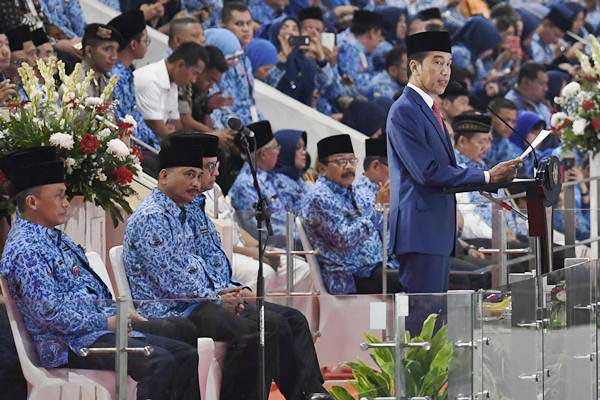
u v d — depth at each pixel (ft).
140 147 89.86
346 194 81.87
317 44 121.08
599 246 91.15
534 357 59.93
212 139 68.54
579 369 65.67
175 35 105.60
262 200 62.13
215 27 115.85
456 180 64.64
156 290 63.10
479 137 100.07
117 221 68.95
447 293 54.90
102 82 85.25
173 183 65.05
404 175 66.13
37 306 51.90
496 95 131.64
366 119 120.57
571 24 135.85
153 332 51.85
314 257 79.87
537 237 65.00
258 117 116.98
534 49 134.62
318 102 121.70
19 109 66.95
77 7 99.45
